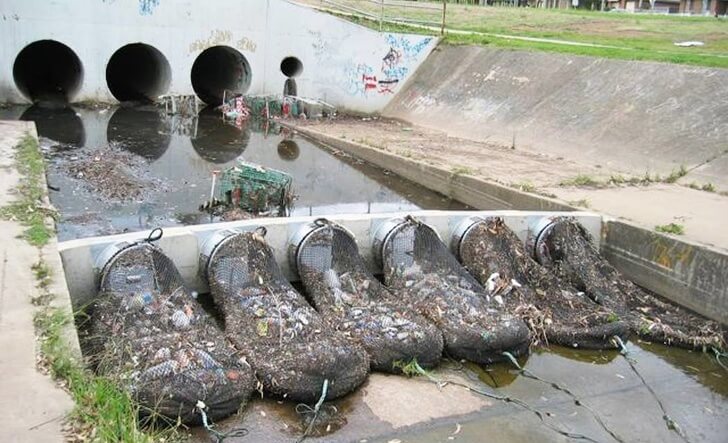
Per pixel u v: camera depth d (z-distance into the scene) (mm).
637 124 19406
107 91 27250
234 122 25641
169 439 6242
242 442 6641
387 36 29531
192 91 28797
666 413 8039
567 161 19266
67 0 25625
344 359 7551
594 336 9359
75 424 5074
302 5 29234
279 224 10414
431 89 28453
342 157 20734
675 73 20375
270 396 7367
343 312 9055
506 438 7148
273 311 8484
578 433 7398
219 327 8969
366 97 30047
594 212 12805
